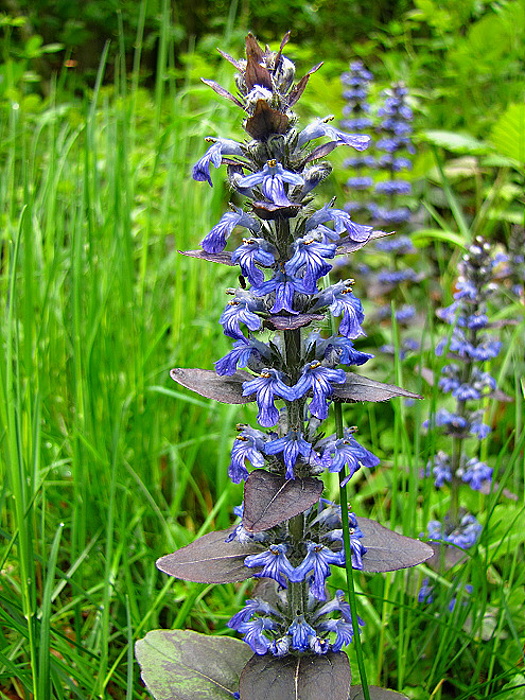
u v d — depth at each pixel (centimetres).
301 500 18
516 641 24
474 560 26
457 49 70
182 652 22
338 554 19
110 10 107
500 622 26
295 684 19
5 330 34
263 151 18
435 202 59
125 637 28
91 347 33
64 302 38
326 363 19
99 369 35
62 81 54
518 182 56
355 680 25
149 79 106
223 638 23
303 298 19
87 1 108
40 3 108
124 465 33
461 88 68
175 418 38
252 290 18
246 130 18
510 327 41
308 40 111
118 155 38
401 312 48
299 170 19
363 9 111
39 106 64
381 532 22
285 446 19
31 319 30
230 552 20
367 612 28
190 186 46
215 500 37
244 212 19
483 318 31
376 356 47
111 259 37
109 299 37
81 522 30
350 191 56
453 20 75
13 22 70
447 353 32
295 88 19
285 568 19
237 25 106
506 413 40
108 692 26
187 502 37
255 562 19
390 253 52
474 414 31
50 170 39
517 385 30
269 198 17
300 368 19
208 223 45
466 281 31
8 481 29
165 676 21
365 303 51
